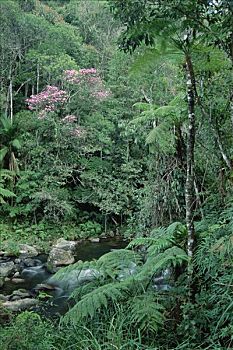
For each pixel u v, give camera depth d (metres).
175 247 3.33
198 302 2.91
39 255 9.55
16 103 13.59
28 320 3.31
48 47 12.96
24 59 13.30
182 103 4.66
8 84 13.20
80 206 12.44
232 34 2.91
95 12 15.96
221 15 2.78
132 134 10.15
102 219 12.14
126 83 11.82
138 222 6.42
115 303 3.40
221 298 2.73
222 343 2.64
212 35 2.97
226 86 4.02
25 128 12.08
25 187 11.57
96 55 14.66
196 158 4.61
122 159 12.19
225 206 3.65
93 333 3.20
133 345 2.86
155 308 3.06
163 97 7.51
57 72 12.62
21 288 6.84
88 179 11.89
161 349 2.90
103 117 12.21
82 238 11.31
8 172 11.62
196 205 4.14
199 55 3.42
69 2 18.19
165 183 5.43
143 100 10.87
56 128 11.59
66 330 3.33
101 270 3.72
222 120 4.09
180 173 5.21
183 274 3.23
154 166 5.92
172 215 5.46
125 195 11.62
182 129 4.91
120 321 3.15
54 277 3.77
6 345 2.78
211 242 3.05
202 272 3.02
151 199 5.67
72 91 12.56
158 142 4.57
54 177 11.66
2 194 10.95
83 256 9.20
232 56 2.99
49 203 11.41
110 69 12.47
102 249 9.98
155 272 3.42
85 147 11.95
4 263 8.27
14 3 12.91
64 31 13.82
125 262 3.79
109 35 15.36
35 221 11.64
